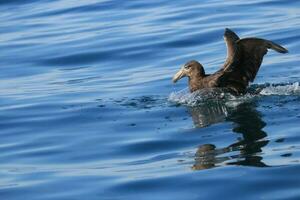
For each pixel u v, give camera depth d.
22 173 15.59
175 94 19.94
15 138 17.73
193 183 14.29
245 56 19.20
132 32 25.80
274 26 24.91
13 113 19.48
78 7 29.53
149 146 16.50
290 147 15.61
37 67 23.84
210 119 17.84
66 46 25.19
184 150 16.12
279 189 13.73
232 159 15.27
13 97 21.03
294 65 21.52
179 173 14.80
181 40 24.55
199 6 27.97
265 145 15.88
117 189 14.35
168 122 17.92
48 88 21.67
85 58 24.08
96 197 14.09
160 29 25.78
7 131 18.23
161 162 15.53
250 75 19.36
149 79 21.59
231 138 16.52
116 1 29.67
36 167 15.87
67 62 23.97
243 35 24.44
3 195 14.56
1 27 28.12
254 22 25.58
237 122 17.48
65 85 21.83
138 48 24.25
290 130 16.61
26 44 25.88
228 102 18.75
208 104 18.78
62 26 27.52
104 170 15.38
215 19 26.30
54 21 28.22
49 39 26.16
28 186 14.88
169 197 13.80
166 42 24.48
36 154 16.61
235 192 13.79
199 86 19.58
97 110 19.17
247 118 17.66
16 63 24.31
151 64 23.00
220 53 23.27
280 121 17.25
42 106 19.91
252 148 15.76
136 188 14.32
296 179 14.06
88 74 22.75
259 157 15.22
